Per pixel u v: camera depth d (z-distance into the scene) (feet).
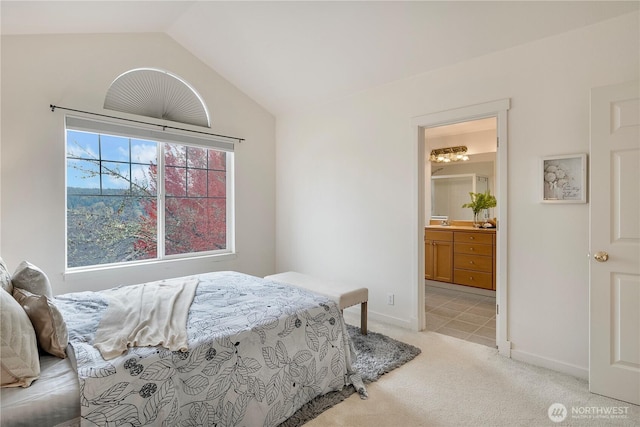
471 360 8.36
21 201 8.75
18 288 5.71
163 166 11.75
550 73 7.84
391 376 7.56
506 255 8.54
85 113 9.73
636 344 6.44
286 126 14.56
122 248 10.87
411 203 10.50
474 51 8.83
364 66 10.55
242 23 10.20
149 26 10.66
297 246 14.17
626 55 6.91
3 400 3.79
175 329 5.50
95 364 4.37
